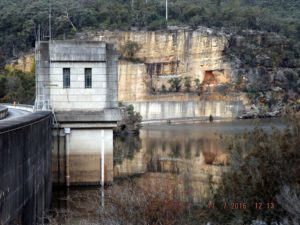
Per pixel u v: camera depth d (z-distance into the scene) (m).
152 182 34.91
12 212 19.20
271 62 189.88
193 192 29.00
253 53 190.12
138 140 92.19
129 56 179.00
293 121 21.05
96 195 31.64
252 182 19.81
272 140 20.73
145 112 165.62
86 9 183.75
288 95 184.12
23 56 159.62
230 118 173.25
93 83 41.00
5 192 17.95
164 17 198.38
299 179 19.08
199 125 143.38
